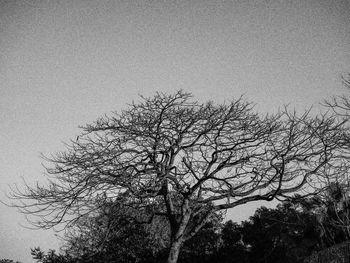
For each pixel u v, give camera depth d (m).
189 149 14.20
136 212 15.98
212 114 14.23
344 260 8.77
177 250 12.16
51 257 15.14
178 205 16.20
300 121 13.59
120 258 15.31
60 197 11.57
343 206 8.87
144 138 13.94
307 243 15.27
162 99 14.05
